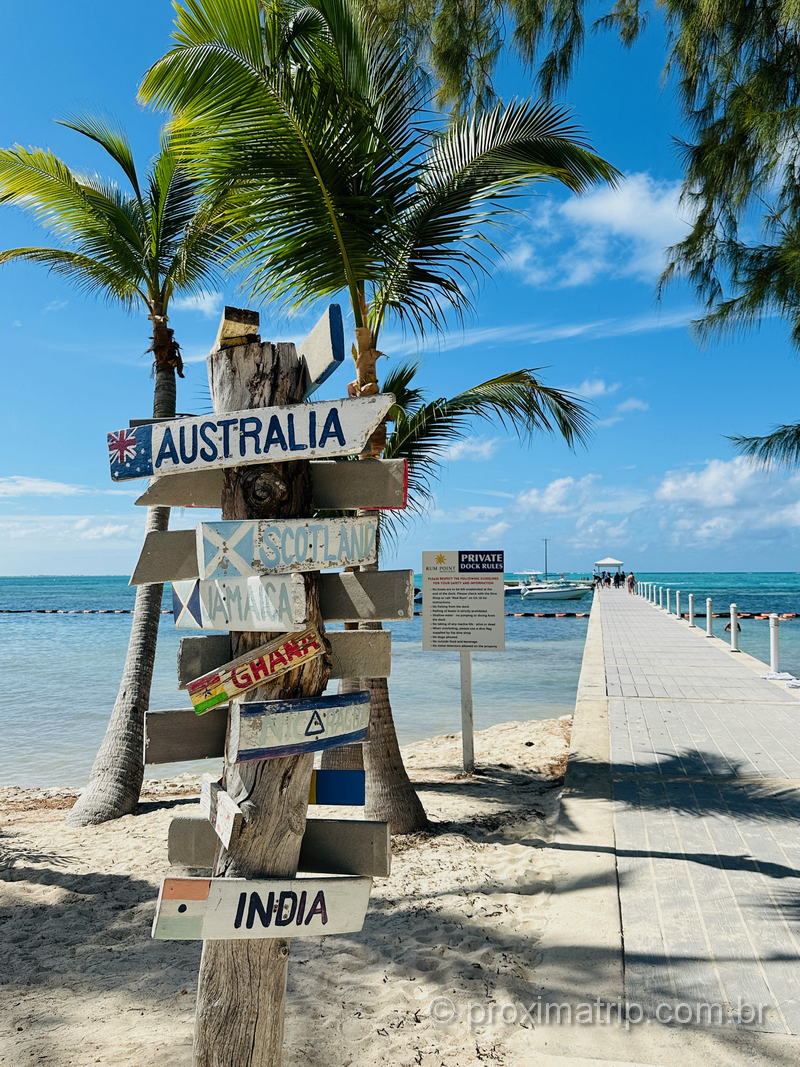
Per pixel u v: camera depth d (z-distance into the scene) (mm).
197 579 2139
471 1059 3029
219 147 5117
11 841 6387
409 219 5875
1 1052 3107
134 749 7441
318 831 2164
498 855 5414
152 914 4660
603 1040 3125
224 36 4637
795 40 6406
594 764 7539
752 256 6703
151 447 2180
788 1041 3096
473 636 7949
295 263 5672
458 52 7633
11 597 106938
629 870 4895
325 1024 3295
